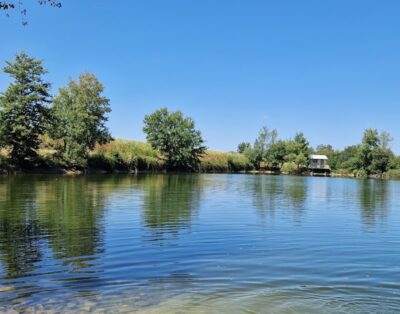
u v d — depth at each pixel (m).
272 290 10.48
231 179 75.94
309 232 18.80
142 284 10.87
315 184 68.44
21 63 67.38
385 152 138.50
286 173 154.12
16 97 65.94
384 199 38.78
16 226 18.92
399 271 12.30
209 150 141.50
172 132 112.44
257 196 37.88
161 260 13.27
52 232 17.61
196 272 11.98
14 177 57.81
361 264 13.08
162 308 9.27
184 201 30.95
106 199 30.78
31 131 66.62
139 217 22.08
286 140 166.38
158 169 107.44
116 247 14.98
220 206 28.39
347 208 29.83
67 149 78.06
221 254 14.18
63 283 10.88
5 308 9.15
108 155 89.56
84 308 9.21
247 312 9.11
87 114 78.56
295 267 12.63
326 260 13.54
